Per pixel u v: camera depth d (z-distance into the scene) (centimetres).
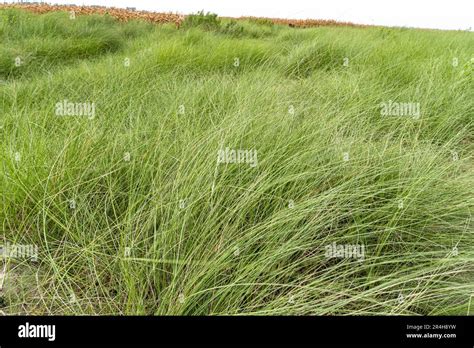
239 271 182
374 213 224
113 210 231
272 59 680
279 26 1650
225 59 640
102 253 203
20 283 200
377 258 206
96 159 261
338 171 254
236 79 482
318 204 222
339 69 614
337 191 224
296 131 284
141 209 215
